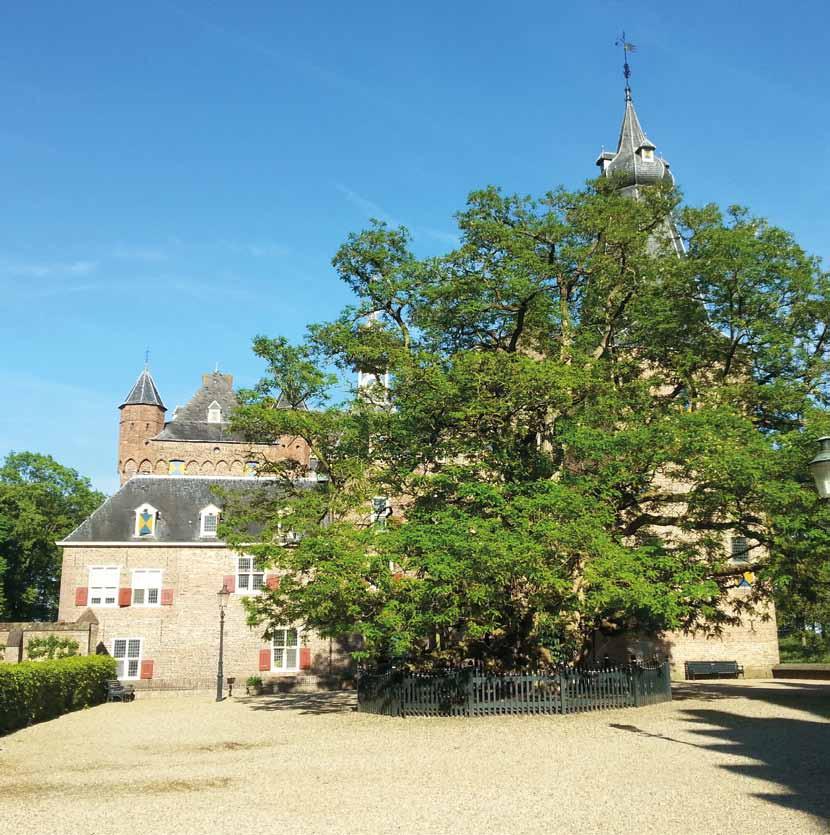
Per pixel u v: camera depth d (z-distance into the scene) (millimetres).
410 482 24312
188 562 39812
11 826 10406
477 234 24828
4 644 34031
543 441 26016
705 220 26719
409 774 13961
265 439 25391
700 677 36656
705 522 24406
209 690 37875
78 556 39375
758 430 24625
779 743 16094
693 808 10914
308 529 22641
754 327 25500
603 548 20203
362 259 25922
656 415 23812
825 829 9641
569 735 17984
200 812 11211
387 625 20844
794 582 23062
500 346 27203
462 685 22406
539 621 22812
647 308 26266
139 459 77250
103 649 38312
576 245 25641
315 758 16000
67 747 18359
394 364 23578
